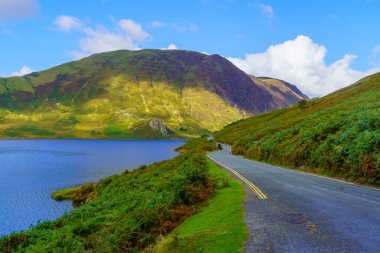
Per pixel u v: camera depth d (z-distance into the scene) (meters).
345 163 22.88
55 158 118.50
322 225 10.74
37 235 18.42
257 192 17.83
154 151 155.25
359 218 11.47
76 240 15.91
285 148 35.66
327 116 41.47
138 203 20.08
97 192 43.56
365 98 52.56
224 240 9.90
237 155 54.34
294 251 8.52
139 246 13.88
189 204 17.81
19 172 77.62
